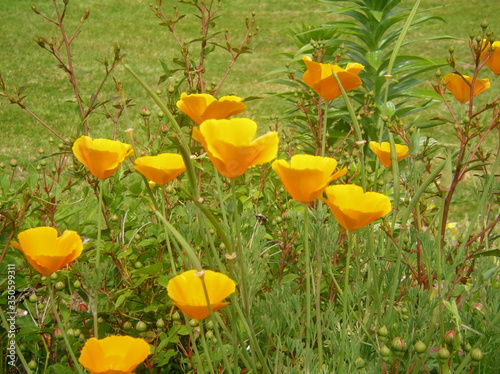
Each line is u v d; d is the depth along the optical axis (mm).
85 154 595
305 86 1700
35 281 841
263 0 6441
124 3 5945
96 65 4125
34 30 4926
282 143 1229
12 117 3045
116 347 496
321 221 667
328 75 704
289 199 1096
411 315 620
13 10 5477
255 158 495
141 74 3980
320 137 1147
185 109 618
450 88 768
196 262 470
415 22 1855
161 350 785
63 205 946
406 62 1805
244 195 1057
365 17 1905
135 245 923
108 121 2881
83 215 1217
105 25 5230
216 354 678
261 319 642
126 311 841
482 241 832
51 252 571
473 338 646
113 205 923
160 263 771
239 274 656
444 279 671
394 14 1877
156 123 2764
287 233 876
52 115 3102
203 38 1101
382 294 718
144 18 5488
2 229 793
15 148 2604
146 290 845
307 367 590
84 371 706
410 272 824
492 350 611
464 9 6012
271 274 904
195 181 528
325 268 774
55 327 757
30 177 979
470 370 627
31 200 799
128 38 4875
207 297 475
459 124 766
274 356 678
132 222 946
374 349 654
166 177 606
